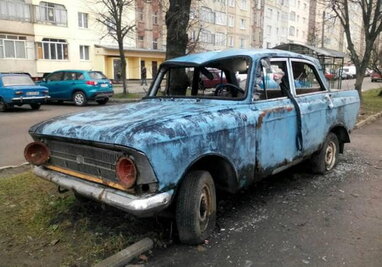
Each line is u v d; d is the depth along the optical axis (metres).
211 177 3.68
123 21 36.66
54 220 4.04
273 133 4.33
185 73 4.79
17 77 15.92
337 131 6.28
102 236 3.70
